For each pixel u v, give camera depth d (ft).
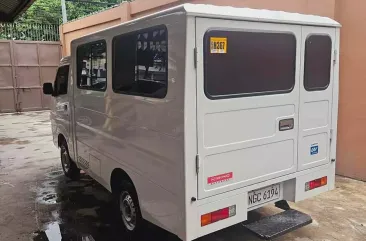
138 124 9.97
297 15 10.29
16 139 29.14
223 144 8.73
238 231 11.84
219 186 8.79
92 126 13.56
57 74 17.79
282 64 9.83
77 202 15.19
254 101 9.25
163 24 8.56
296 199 10.72
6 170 20.33
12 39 47.96
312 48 10.52
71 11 69.15
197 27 7.99
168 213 8.98
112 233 12.22
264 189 10.05
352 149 16.71
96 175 13.73
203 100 8.27
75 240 11.77
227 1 22.17
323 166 11.30
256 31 9.09
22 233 12.32
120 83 10.90
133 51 10.02
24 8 32.19
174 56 8.23
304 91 10.44
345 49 16.47
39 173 19.67
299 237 11.40
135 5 33.17
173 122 8.42
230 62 8.66
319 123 11.00
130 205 11.51
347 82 16.55
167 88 8.55
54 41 48.24
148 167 9.68
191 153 8.21
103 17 38.78
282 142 10.08
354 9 15.93
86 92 13.87
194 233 8.46
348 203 13.99
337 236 11.46
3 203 15.16
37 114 43.83
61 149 18.85
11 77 44.98
